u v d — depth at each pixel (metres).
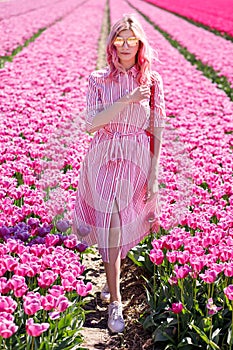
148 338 4.36
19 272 3.84
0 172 6.05
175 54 17.84
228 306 4.17
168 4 43.09
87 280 5.12
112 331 4.43
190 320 4.12
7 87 10.98
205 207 5.43
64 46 18.44
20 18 28.75
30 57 15.33
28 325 3.24
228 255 4.25
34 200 5.28
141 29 4.25
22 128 8.03
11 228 4.76
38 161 6.05
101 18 31.56
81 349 3.99
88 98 4.43
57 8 37.91
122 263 5.59
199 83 13.16
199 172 6.15
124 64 4.34
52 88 11.42
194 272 4.19
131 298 4.97
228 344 3.96
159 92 4.50
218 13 33.22
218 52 18.38
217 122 9.48
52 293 3.65
